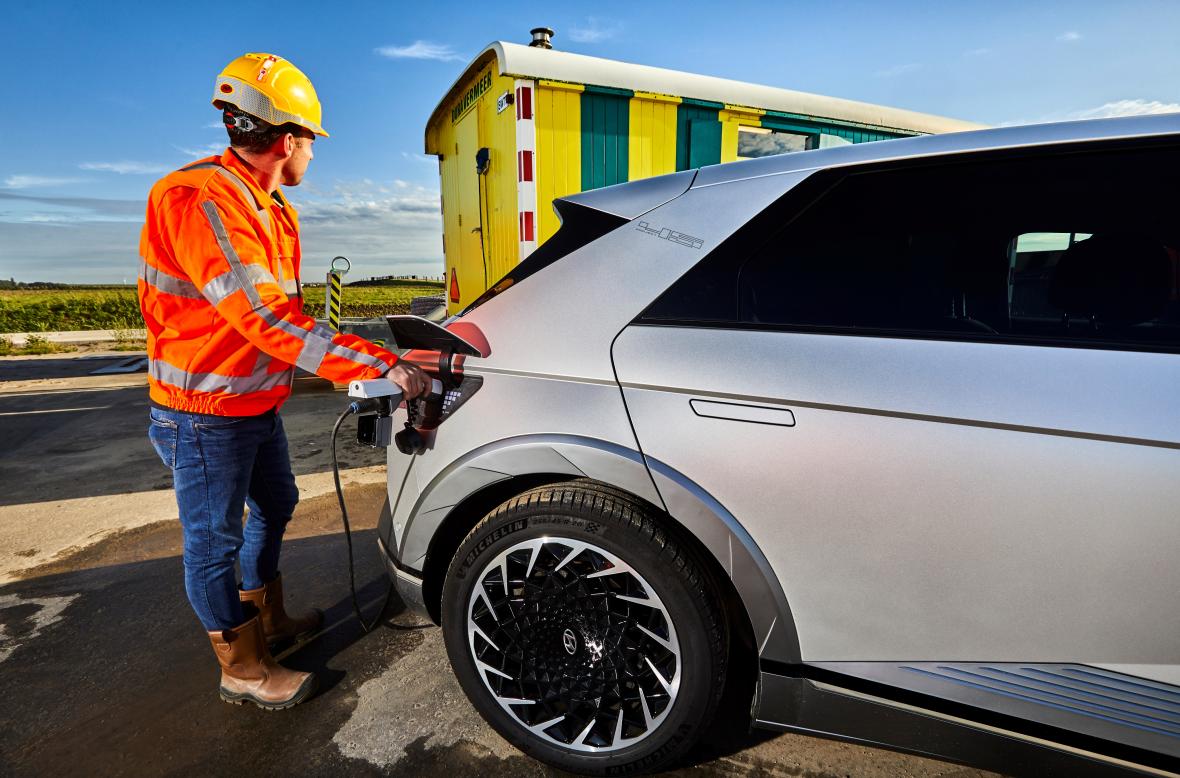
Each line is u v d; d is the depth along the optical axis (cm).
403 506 163
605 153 404
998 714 116
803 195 131
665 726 137
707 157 440
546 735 149
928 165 125
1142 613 106
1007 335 116
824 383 119
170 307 146
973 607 114
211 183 138
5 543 296
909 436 114
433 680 190
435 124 538
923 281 122
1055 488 107
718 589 135
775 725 136
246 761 158
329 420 542
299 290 171
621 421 132
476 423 146
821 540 121
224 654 174
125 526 317
